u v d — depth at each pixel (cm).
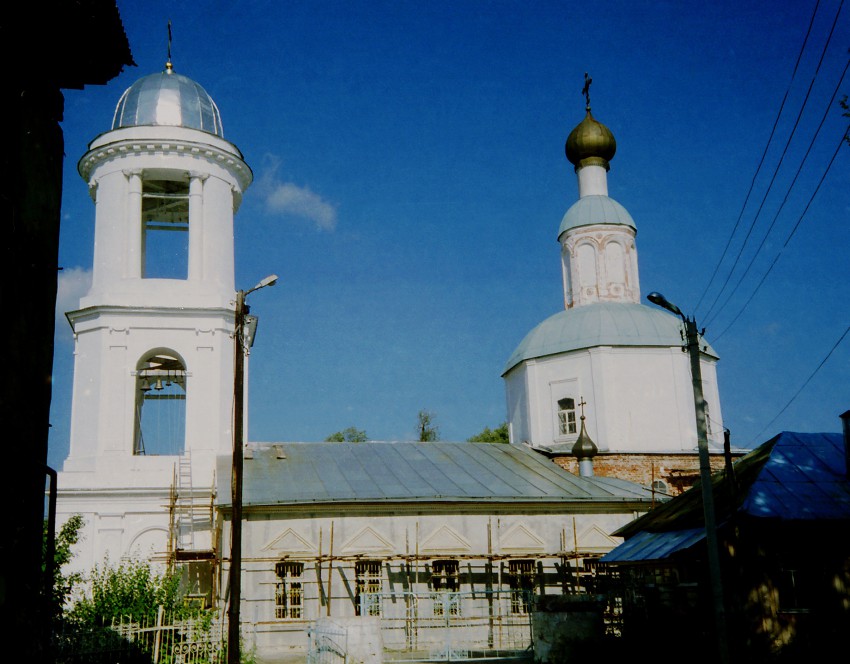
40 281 749
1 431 664
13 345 690
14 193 702
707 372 4159
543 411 4078
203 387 3366
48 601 793
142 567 2552
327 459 3544
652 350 4019
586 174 4616
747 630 2134
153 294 3381
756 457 2581
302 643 2934
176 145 3450
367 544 3106
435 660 2692
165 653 2078
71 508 3197
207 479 3272
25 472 702
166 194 3638
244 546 3008
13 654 664
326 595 3019
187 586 3197
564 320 4200
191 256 3469
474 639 3127
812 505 2244
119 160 3462
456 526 3222
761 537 2208
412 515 3186
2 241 676
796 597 2184
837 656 2147
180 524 3250
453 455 3769
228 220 3594
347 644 2306
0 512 656
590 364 4000
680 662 2331
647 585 2586
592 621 2553
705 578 2228
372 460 3588
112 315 3344
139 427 3497
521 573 3272
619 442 3891
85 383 3331
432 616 3105
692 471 3888
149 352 3394
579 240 4441
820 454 2458
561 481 3562
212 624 2256
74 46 844
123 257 3406
